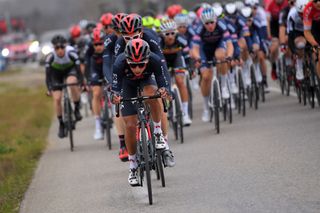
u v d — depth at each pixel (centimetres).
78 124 4775
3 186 2711
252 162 2538
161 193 2245
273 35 4512
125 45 2273
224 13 4203
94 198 2316
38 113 5638
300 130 3044
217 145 3016
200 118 4056
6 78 11869
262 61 4384
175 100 3247
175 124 3350
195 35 3434
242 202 1991
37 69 13512
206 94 3691
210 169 2525
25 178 2864
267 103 4134
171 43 3281
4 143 3981
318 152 2539
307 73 3584
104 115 3506
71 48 3478
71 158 3272
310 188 2045
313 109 3594
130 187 2408
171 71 3397
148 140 2225
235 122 3616
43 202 2361
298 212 1812
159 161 2278
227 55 3400
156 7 13312
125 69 2138
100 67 3444
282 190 2067
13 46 16950
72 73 3534
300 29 3547
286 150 2661
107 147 3491
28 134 4359
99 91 3497
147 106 2245
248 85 4066
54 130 4597
